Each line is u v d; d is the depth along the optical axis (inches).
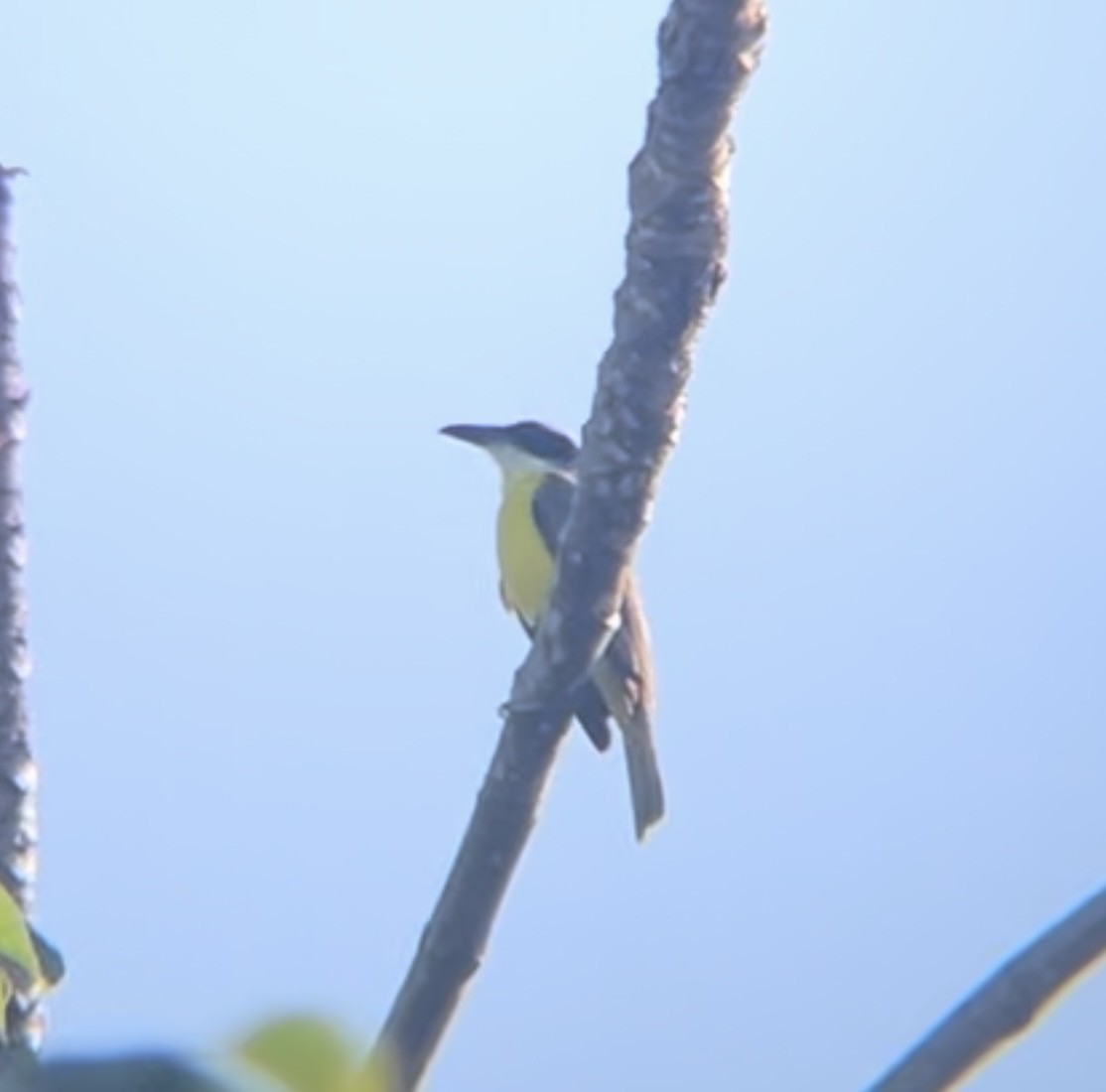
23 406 419.8
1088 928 280.4
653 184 395.5
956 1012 279.4
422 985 364.5
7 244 426.6
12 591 402.9
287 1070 150.8
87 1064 149.4
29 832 387.9
